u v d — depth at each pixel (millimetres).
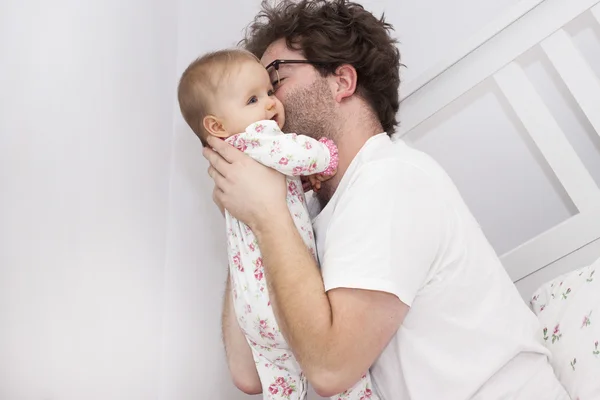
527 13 1762
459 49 1817
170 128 1891
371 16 1425
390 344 1197
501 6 2055
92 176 1530
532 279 1759
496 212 2074
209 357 1856
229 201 1229
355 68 1382
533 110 1764
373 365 1238
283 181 1234
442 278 1167
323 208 1411
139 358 1646
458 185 2107
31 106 1344
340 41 1358
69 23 1484
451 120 2115
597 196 1701
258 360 1294
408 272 1095
